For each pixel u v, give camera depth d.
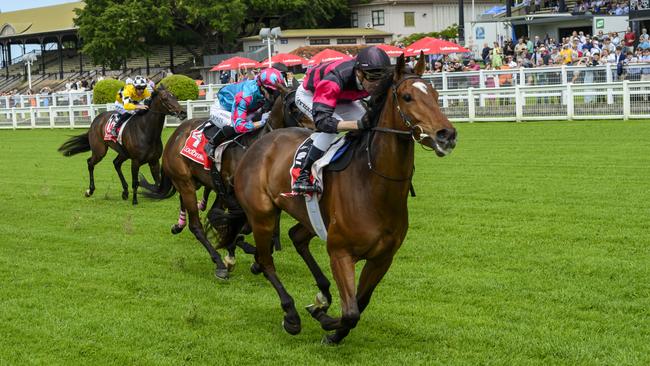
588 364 5.42
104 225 11.19
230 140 8.23
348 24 59.47
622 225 9.51
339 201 5.58
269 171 6.43
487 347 5.82
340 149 5.71
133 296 7.51
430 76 25.69
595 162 14.49
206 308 7.05
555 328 6.16
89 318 6.80
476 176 13.73
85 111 31.95
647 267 7.67
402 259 8.42
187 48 56.25
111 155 21.16
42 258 9.19
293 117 8.20
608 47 26.55
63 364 5.78
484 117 23.91
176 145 8.83
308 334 6.32
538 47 30.86
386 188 5.40
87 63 63.97
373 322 6.46
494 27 41.00
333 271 5.62
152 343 6.17
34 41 69.25
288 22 56.81
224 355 5.88
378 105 5.48
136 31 52.78
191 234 10.48
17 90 59.62
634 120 21.00
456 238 9.25
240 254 9.23
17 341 6.27
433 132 5.00
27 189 15.03
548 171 13.84
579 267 7.79
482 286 7.32
